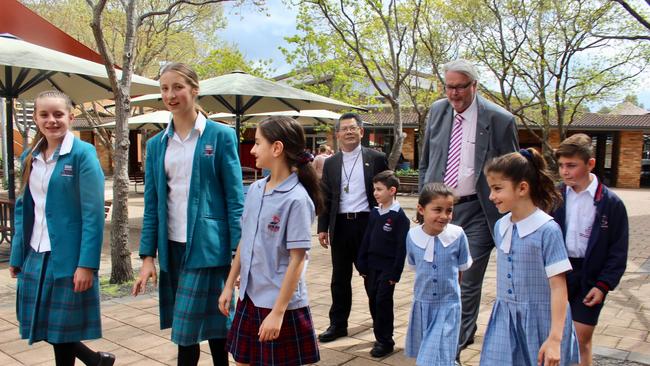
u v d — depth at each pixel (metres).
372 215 3.76
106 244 8.34
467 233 3.54
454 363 3.01
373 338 4.03
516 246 2.37
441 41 13.38
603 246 2.71
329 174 4.09
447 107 3.67
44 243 2.75
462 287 3.53
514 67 11.92
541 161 2.38
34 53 5.53
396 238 3.61
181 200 2.73
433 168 3.68
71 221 2.74
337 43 12.71
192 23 16.02
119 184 5.71
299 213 2.36
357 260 3.93
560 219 2.86
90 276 2.73
